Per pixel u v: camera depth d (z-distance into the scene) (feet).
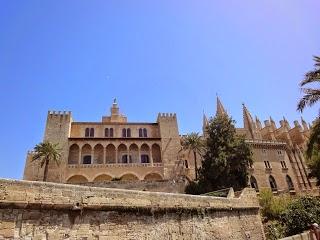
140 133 225.35
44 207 38.88
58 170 185.06
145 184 145.48
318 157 148.05
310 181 254.27
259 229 75.77
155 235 49.83
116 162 199.00
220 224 64.49
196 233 57.26
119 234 45.09
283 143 252.83
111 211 45.75
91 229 42.52
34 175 183.93
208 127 178.40
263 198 124.88
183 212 56.95
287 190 216.54
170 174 201.26
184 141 209.97
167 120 227.40
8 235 34.91
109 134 219.61
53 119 205.87
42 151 175.52
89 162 197.57
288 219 100.01
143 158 209.15
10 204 36.06
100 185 140.97
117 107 269.03
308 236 55.62
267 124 302.86
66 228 40.22
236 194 84.53
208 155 168.86
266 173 230.07
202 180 162.30
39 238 37.29
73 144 199.62
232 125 175.94
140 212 49.39
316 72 96.84
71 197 41.91
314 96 94.43
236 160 163.32
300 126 303.68
